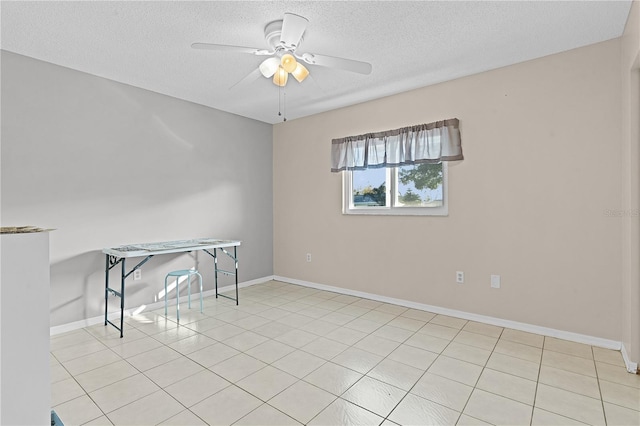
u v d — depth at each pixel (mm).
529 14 2229
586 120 2682
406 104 3668
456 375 2238
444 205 3438
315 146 4527
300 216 4738
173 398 1981
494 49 2725
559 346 2662
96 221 3223
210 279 4234
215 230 4277
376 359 2471
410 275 3693
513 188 3021
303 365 2383
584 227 2701
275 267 5086
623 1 2084
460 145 3297
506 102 3045
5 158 2707
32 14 2178
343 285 4289
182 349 2645
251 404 1925
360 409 1879
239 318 3371
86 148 3154
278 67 2467
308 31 2434
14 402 1076
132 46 2633
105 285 3250
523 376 2217
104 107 3273
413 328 3078
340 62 2334
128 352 2590
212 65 2994
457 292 3365
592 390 2049
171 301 3836
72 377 2213
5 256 1069
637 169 2221
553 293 2844
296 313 3520
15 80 2746
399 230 3771
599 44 2621
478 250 3227
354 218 4152
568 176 2762
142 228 3559
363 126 4031
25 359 1098
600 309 2648
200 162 4102
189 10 2146
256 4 2092
